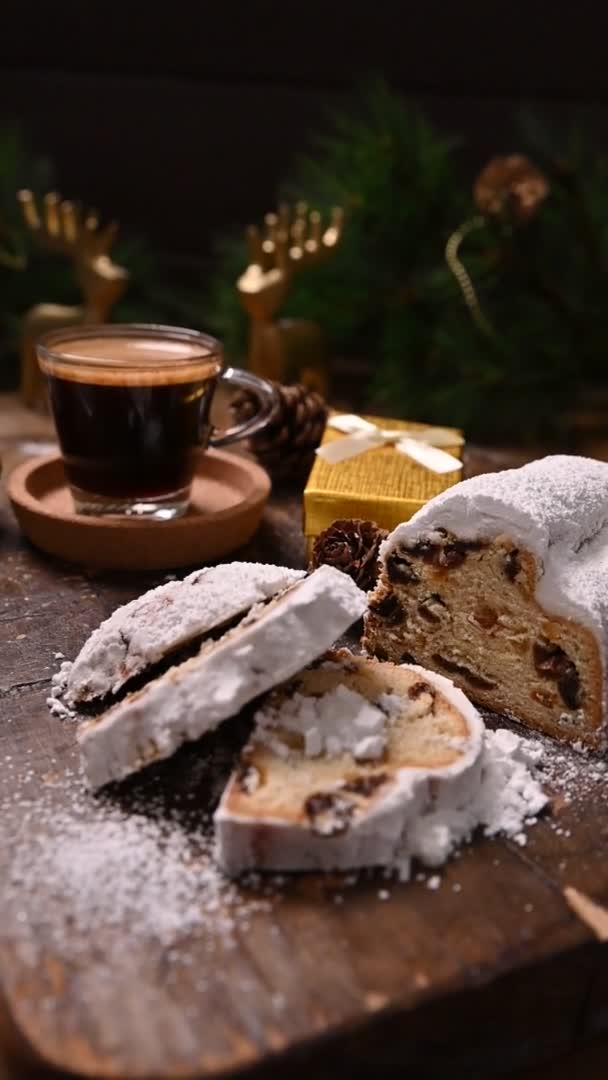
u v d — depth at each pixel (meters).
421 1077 0.50
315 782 0.53
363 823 0.52
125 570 0.68
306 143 1.00
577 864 0.53
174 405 0.68
